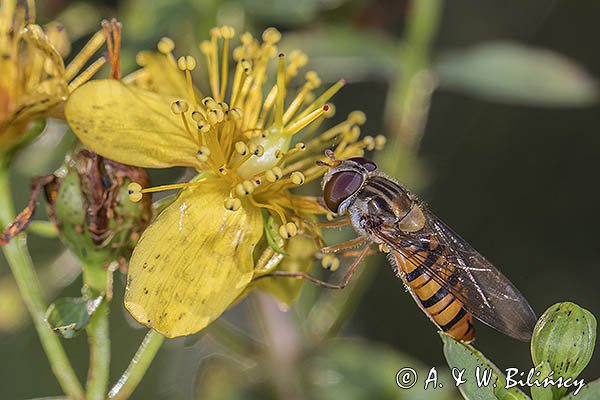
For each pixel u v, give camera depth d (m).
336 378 0.14
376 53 0.15
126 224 0.12
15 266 0.12
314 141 0.13
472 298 0.12
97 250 0.12
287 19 0.14
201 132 0.12
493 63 0.14
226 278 0.12
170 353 0.14
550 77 0.14
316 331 0.14
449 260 0.13
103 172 0.12
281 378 0.14
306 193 0.14
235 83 0.13
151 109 0.12
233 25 0.14
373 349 0.14
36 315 0.12
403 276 0.13
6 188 0.12
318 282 0.12
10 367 0.14
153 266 0.12
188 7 0.14
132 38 0.14
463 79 0.14
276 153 0.12
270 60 0.14
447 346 0.11
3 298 0.14
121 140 0.12
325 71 0.15
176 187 0.12
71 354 0.14
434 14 0.15
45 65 0.12
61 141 0.14
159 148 0.12
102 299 0.12
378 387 0.14
